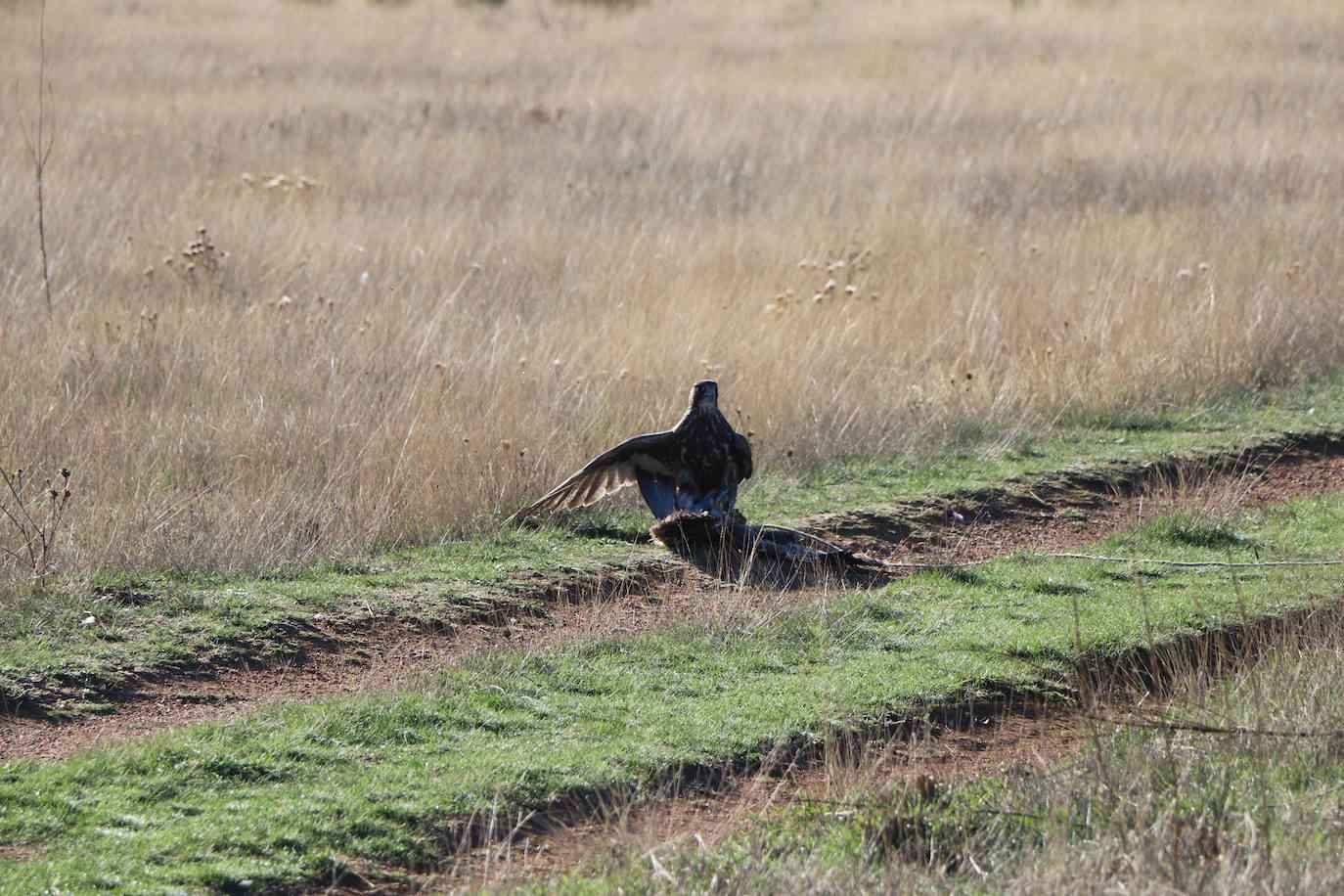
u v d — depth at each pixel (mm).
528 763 20484
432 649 25500
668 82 92250
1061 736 22625
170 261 46750
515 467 32594
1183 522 32281
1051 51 107375
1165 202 64938
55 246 49344
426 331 40500
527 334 41250
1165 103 86250
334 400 35406
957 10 127938
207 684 23453
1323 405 42844
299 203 57531
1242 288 49125
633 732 21781
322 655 24844
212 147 69938
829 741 21469
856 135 78688
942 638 25953
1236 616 26656
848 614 26719
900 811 18516
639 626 26656
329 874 17672
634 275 49000
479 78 96688
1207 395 42688
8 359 36844
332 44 110125
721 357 40219
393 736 21438
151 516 28359
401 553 29734
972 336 43500
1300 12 119812
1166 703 23188
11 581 25531
